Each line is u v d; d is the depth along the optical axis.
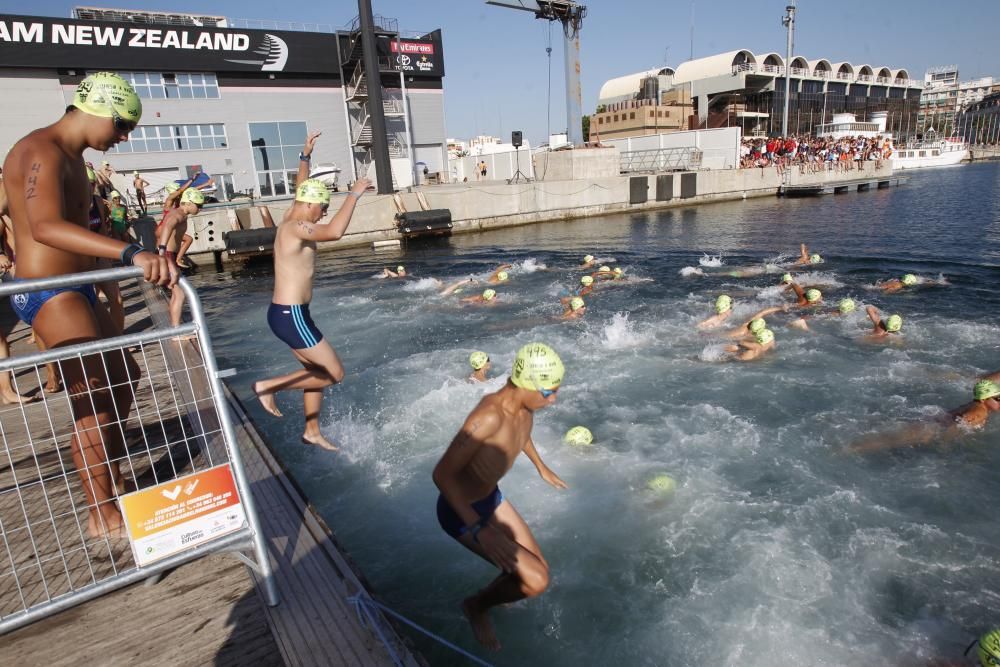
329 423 7.22
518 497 5.59
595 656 3.86
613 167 33.22
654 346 9.75
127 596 3.18
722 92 70.88
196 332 2.71
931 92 135.75
